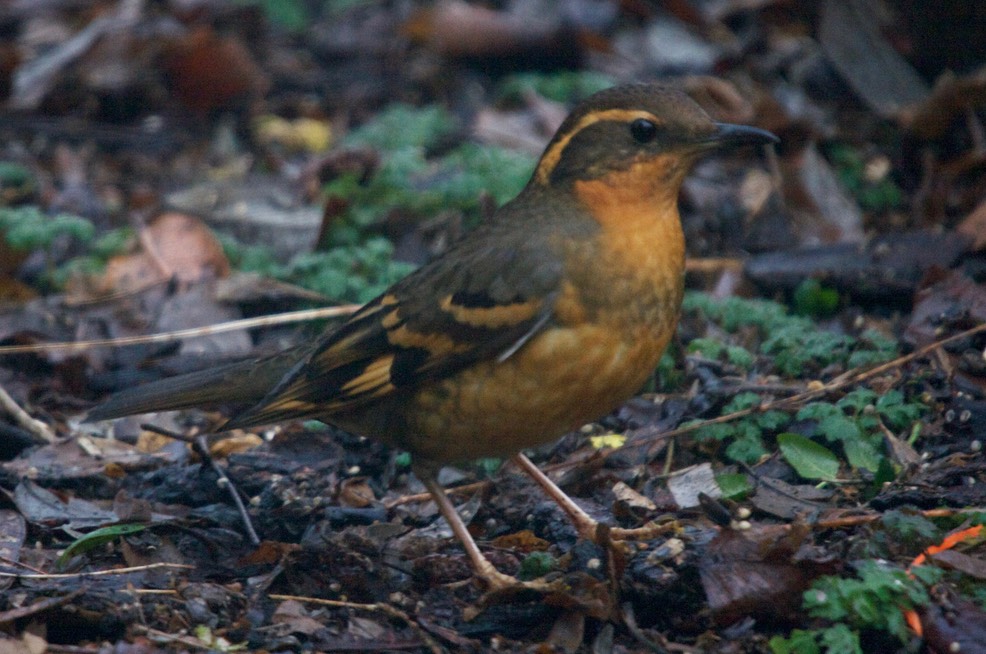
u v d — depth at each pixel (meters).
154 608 8.87
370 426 9.40
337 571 9.38
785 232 14.64
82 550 9.44
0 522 9.88
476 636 8.79
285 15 21.23
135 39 19.39
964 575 8.45
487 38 19.31
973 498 9.45
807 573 8.45
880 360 11.23
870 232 14.70
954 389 10.80
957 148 15.63
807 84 17.73
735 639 8.41
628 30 20.02
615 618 8.73
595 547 9.23
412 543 9.67
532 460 11.05
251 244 15.02
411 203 14.88
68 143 17.77
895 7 17.12
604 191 8.65
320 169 15.90
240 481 10.58
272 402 9.38
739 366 11.62
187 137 18.08
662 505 9.95
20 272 14.46
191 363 12.66
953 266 12.91
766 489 9.99
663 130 8.60
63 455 11.15
